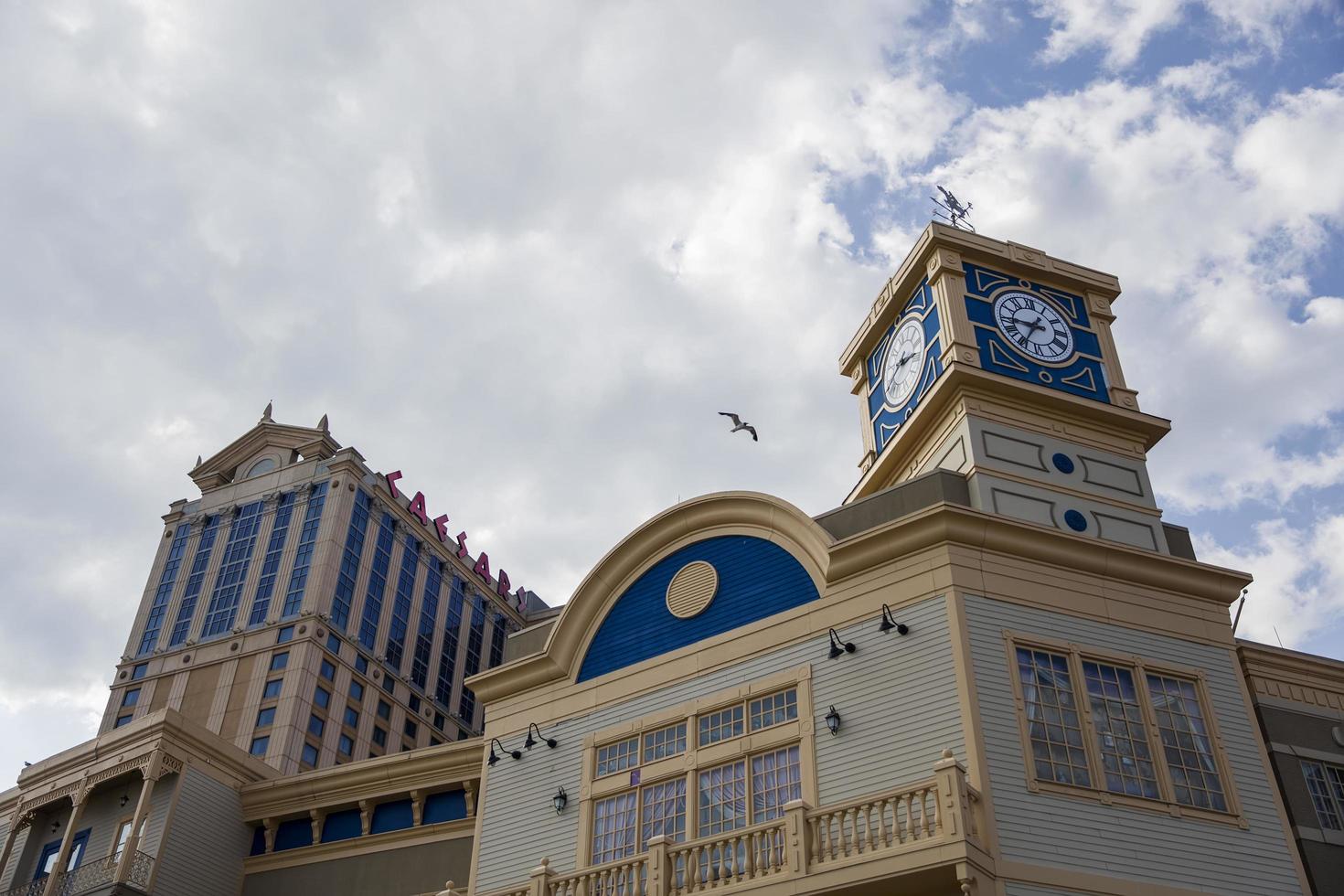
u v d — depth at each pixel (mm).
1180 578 24984
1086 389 29516
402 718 90188
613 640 27797
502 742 28094
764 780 23469
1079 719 22578
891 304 32875
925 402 28859
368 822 31625
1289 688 25406
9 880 33656
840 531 25969
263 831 33344
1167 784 22203
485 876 26125
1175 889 20828
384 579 93188
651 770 25125
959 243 31078
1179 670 23891
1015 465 27078
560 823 25797
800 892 20188
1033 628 23406
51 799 34219
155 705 83438
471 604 105438
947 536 24000
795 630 24859
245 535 92125
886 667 23234
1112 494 27391
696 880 21453
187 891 31234
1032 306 30828
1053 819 20984
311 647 82188
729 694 24953
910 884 19734
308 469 94312
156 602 91188
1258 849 21875
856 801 20594
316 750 79500
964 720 21688
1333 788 24359
